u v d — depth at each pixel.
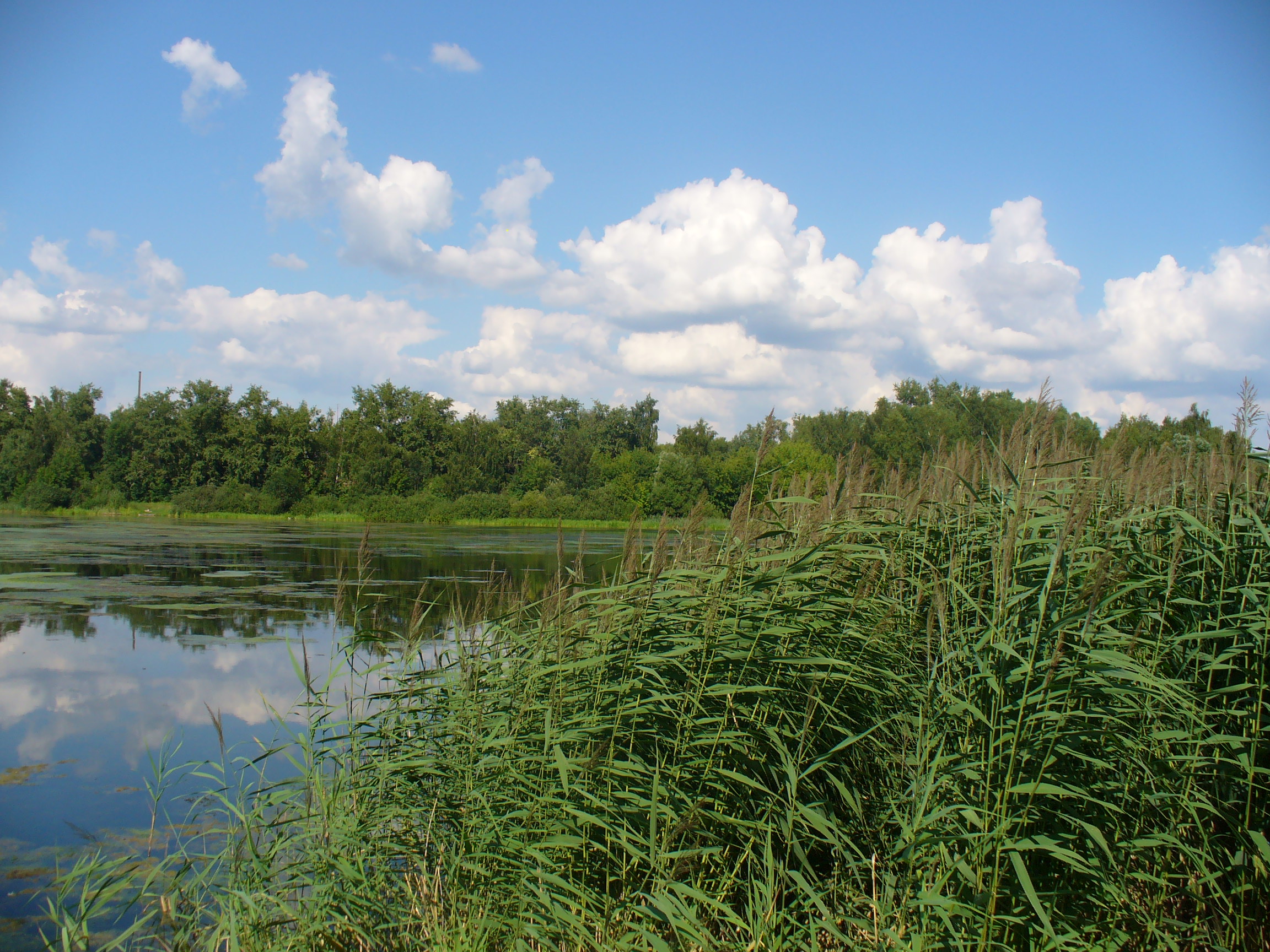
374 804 5.11
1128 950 3.87
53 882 5.49
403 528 58.12
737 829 4.54
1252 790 4.18
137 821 7.23
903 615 5.55
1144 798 3.99
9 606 18.75
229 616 17.69
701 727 4.73
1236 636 4.25
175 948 4.51
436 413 80.38
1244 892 3.96
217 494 69.06
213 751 8.95
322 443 74.69
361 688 6.45
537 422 111.56
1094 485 5.49
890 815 4.57
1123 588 4.34
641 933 3.83
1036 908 3.32
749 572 5.18
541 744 4.73
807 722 4.38
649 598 4.68
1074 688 3.79
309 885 4.55
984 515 5.74
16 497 72.69
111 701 11.05
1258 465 5.81
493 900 4.26
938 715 4.25
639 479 70.38
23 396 83.50
